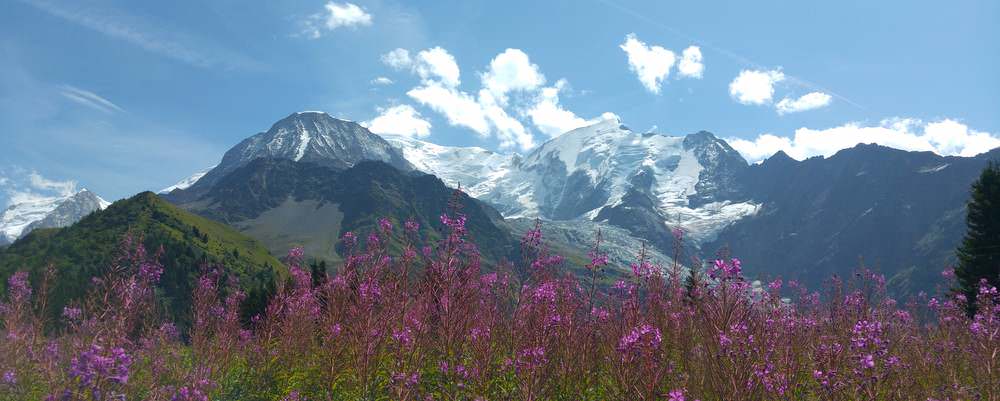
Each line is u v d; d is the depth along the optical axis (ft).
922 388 32.65
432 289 36.01
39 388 32.14
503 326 39.75
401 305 35.04
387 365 34.47
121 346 30.89
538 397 30.83
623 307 35.81
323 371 35.94
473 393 31.27
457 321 34.78
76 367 25.96
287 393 36.11
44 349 32.91
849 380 27.37
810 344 36.65
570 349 33.73
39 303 36.94
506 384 33.58
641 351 28.50
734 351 27.40
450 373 33.01
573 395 32.99
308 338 41.60
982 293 37.11
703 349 31.42
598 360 35.86
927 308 51.03
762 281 43.96
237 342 44.88
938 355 38.45
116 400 26.18
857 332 29.14
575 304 37.11
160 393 31.30
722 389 27.22
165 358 35.99
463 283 36.58
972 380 34.35
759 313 31.63
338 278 38.86
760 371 27.25
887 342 29.27
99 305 33.99
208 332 43.68
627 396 28.09
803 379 31.27
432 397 32.27
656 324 34.96
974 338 36.17
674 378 32.50
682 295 36.99
